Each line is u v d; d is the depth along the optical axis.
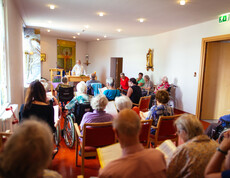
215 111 5.21
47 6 4.16
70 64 10.52
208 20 4.73
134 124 0.96
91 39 9.97
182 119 1.32
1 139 1.46
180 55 5.88
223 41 4.95
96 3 3.78
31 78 6.07
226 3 3.43
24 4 4.05
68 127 3.10
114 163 0.94
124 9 4.11
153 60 7.32
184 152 1.17
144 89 6.58
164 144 1.68
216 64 5.01
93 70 11.02
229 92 5.14
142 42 7.92
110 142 2.16
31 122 0.75
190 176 1.13
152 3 3.62
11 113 2.37
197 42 5.18
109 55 9.88
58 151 2.92
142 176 0.90
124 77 6.73
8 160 0.64
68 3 3.88
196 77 5.23
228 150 0.96
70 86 4.52
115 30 6.81
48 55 9.49
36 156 0.66
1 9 2.92
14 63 3.78
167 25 5.50
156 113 2.42
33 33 5.97
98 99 2.18
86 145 2.08
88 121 2.18
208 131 2.80
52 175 0.85
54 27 6.80
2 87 2.88
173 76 6.22
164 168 0.96
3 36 3.00
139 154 0.94
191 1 3.39
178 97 5.99
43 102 2.04
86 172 2.36
